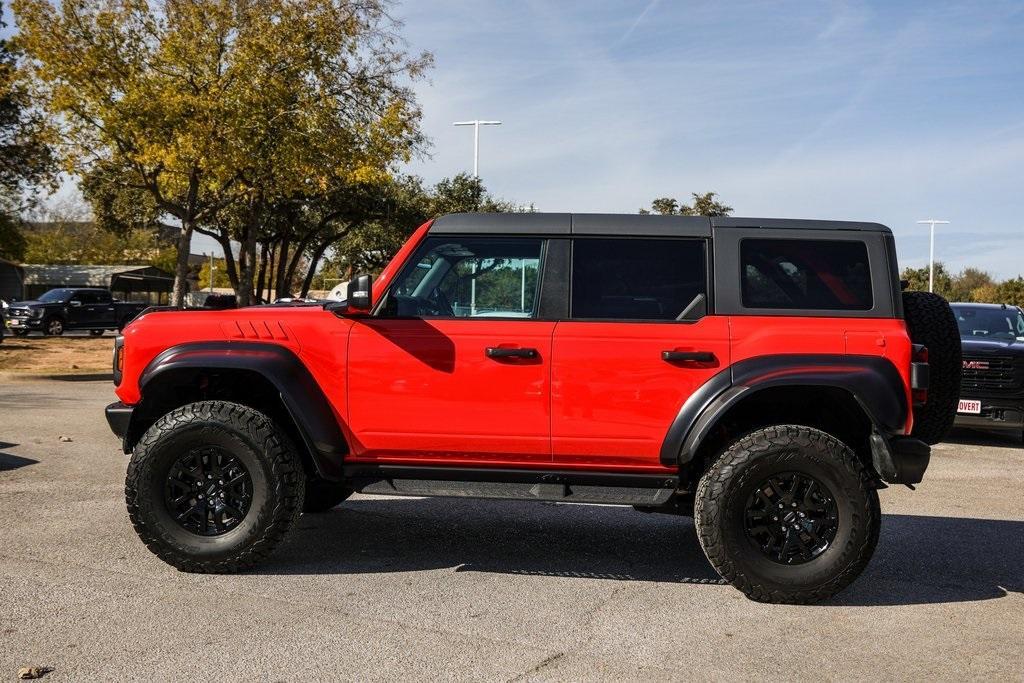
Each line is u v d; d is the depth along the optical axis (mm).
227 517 5172
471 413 5012
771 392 4953
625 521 6605
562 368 4945
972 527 6613
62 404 12828
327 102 24312
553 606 4621
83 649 3871
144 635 4055
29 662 3715
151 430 5016
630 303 5027
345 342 5102
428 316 5133
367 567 5254
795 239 5012
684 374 4879
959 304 13320
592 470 5062
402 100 26734
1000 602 4836
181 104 21844
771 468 4695
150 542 5000
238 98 22328
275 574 5070
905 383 4750
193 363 5020
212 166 22812
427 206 42719
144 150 22344
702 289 5012
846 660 3943
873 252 4977
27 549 5418
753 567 4703
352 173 24938
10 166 43719
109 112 21781
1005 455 10453
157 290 59094
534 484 5098
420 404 5043
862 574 5352
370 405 5078
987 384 10914
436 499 7219
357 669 3713
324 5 23875
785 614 4578
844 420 5199
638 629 4297
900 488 8172
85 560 5219
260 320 5188
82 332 38656
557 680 3646
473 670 3729
